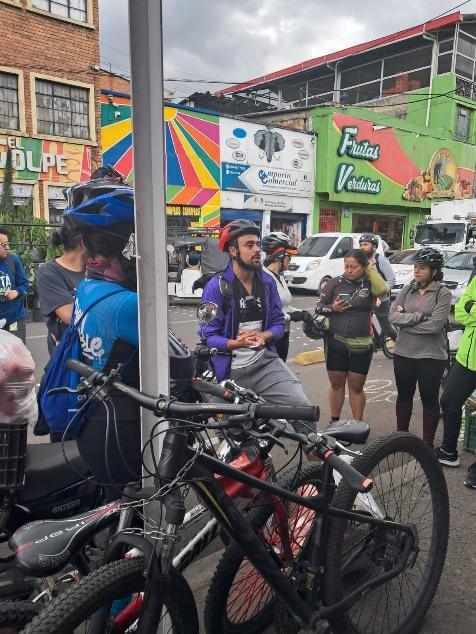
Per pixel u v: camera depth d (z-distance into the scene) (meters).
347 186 22.17
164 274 1.91
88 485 2.01
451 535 3.17
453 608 2.59
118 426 1.93
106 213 1.93
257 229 3.32
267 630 2.43
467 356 3.87
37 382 5.94
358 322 4.39
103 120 15.83
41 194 14.88
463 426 4.72
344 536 2.10
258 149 19.61
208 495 1.72
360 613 2.42
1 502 1.81
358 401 4.57
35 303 10.63
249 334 3.25
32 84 14.34
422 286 4.15
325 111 21.02
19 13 13.84
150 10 1.79
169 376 1.97
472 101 26.89
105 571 1.51
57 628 1.38
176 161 17.66
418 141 24.81
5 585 1.85
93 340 1.96
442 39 25.48
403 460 2.47
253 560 1.83
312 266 14.73
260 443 2.10
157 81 1.83
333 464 1.74
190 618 1.75
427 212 26.47
